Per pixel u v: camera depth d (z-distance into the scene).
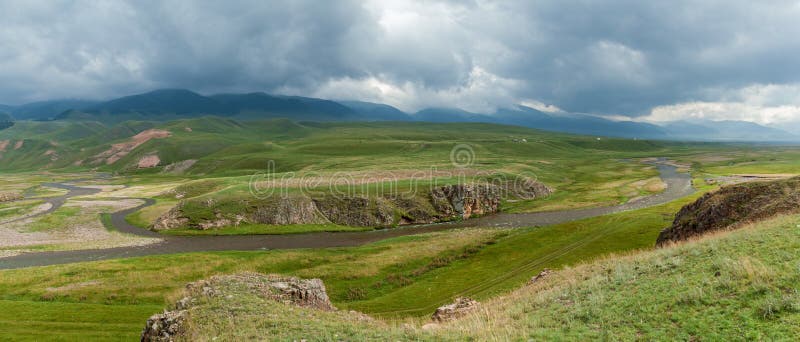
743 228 30.88
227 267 65.75
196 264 66.56
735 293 17.84
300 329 21.20
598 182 180.62
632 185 165.25
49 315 41.16
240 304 25.75
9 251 84.12
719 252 23.47
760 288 17.42
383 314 43.78
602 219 75.00
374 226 113.38
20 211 129.25
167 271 62.97
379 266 64.56
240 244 93.38
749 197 42.69
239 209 114.50
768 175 167.75
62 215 122.00
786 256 19.97
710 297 17.98
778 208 37.25
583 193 153.25
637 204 126.69
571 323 18.59
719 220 42.88
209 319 23.70
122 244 92.06
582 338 16.83
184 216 110.44
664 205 88.62
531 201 144.12
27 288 54.16
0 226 108.50
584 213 119.62
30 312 41.94
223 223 108.44
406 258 67.94
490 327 19.62
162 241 95.56
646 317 17.78
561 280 29.19
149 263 67.62
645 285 21.36
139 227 109.94
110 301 49.59
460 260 66.56
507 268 56.56
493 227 105.81
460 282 54.03
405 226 114.81
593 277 26.17
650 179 180.75
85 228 108.12
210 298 27.25
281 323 22.08
